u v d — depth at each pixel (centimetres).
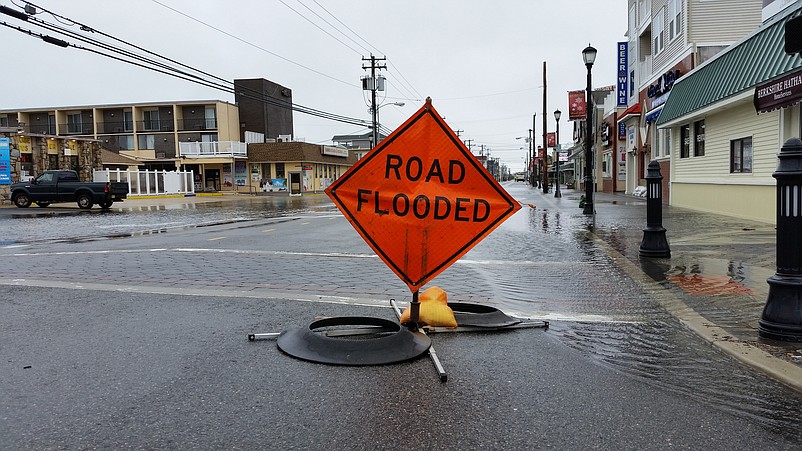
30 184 2897
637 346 491
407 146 498
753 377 417
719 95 1566
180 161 5912
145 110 6144
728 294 663
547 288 729
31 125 6241
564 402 375
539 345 495
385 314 593
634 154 3294
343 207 499
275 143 5919
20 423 341
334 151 6762
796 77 1088
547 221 1714
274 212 2483
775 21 1324
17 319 578
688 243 1082
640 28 3128
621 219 1739
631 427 339
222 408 363
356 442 320
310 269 881
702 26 2152
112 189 2869
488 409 364
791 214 481
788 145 483
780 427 338
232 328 543
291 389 395
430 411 361
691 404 371
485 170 496
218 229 1627
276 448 312
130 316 589
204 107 6069
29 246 1255
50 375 419
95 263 961
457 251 506
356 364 439
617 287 728
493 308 574
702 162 1958
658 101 2539
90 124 6219
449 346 492
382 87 4894
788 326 481
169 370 430
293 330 496
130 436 325
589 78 1925
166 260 986
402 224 504
